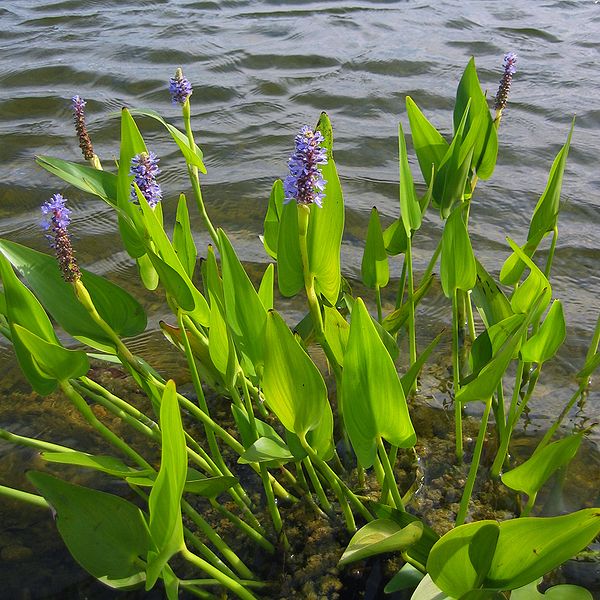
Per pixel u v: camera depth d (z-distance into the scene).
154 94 3.17
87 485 1.35
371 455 1.06
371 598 1.16
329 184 1.06
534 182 2.31
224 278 1.07
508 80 1.40
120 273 1.91
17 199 2.26
